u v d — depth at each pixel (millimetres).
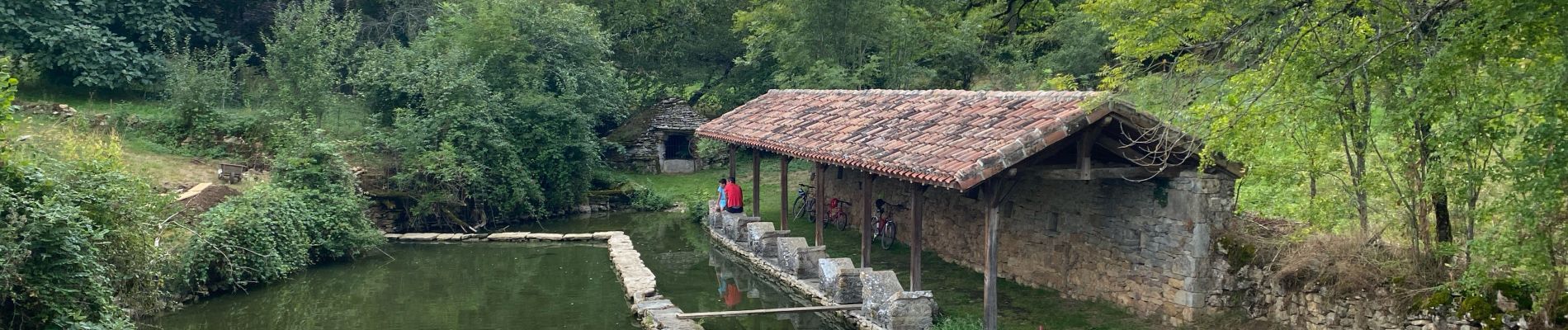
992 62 31766
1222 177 12586
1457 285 10281
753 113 22531
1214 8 11602
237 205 17359
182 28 28953
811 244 20188
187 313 15039
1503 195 10883
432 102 25609
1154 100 11484
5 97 10641
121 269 12023
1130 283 13352
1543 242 8898
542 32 28375
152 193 15148
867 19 29984
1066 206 14586
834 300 14914
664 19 37531
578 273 18812
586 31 29797
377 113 26109
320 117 25375
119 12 27625
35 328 9852
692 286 17609
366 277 18359
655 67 37562
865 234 15195
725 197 23141
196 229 15992
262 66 30234
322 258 19875
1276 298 12016
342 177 20797
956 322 12852
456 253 21219
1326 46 10211
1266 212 13438
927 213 18828
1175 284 12570
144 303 13055
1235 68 11312
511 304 16031
